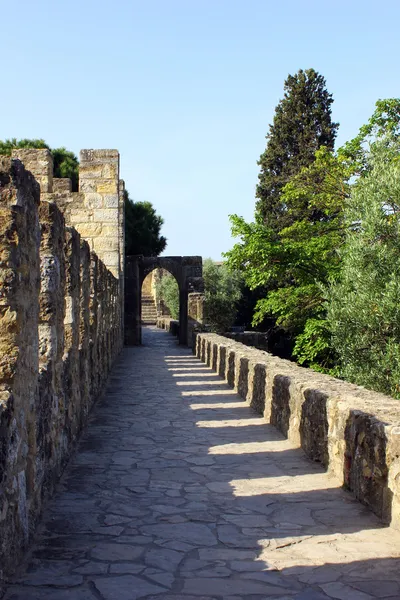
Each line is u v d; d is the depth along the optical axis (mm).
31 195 5395
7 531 4461
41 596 4273
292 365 11750
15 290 4840
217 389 15031
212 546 5188
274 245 23266
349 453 6715
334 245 24219
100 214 21188
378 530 5559
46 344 6770
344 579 4551
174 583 4488
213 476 7355
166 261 31000
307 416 8391
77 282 9242
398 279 15586
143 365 21000
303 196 26766
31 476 5375
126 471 7566
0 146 42469
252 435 9688
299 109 40344
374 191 16969
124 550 5094
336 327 16469
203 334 23969
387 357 15547
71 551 5066
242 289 40688
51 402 6605
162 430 10070
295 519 5852
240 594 4312
